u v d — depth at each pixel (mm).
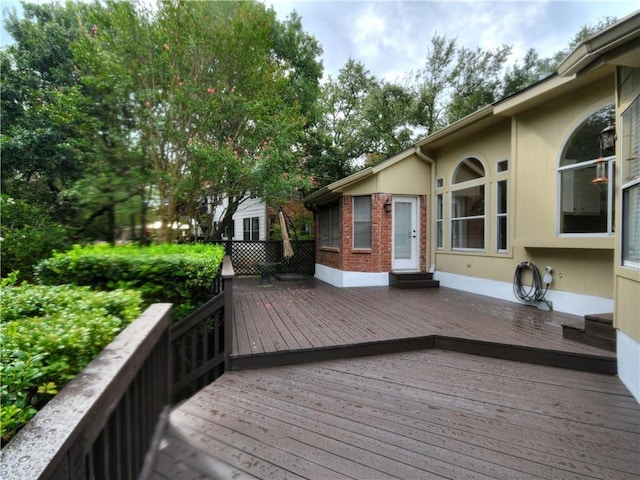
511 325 4070
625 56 2625
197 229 4379
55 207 2545
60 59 3654
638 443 1975
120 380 1246
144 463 1695
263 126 5426
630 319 2650
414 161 7520
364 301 5711
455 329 3936
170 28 3436
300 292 6730
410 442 1998
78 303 1984
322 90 11906
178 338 3006
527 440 2014
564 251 4691
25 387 1183
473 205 6387
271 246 9812
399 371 3100
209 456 1874
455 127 5988
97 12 3074
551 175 4613
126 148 2535
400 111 11602
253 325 4168
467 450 1920
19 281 2635
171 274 2824
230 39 4207
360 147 11734
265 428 2150
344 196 7508
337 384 2814
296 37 8719
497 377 2951
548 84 4348
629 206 2791
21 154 2623
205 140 4180
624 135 2865
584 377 2939
